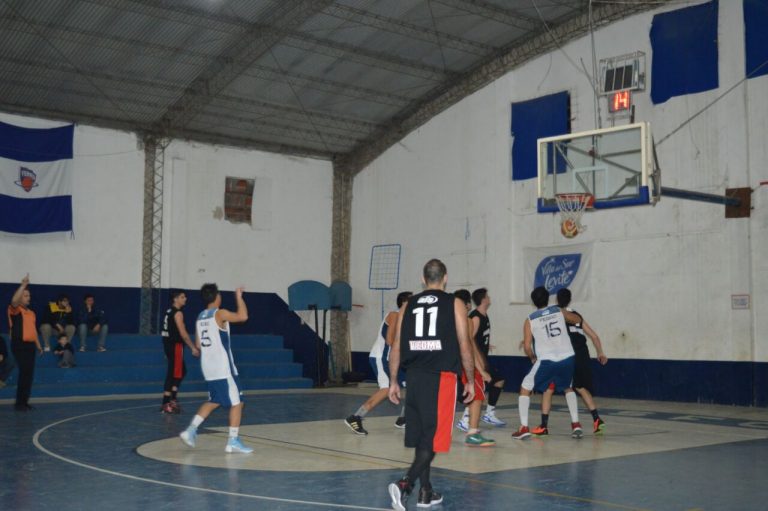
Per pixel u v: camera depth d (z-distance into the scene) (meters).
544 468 7.43
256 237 20.70
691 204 15.40
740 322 14.62
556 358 9.42
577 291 17.03
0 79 16.41
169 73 17.42
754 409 13.98
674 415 12.88
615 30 16.75
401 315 5.86
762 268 14.42
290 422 11.37
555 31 17.62
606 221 16.70
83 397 15.73
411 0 16.17
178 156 19.56
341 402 14.90
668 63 15.88
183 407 13.80
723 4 15.18
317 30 16.92
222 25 16.12
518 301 18.25
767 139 14.46
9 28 14.96
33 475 6.91
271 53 17.38
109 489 6.27
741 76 14.86
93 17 15.13
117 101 17.92
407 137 21.00
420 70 19.05
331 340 21.91
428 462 5.62
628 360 16.14
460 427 10.31
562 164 13.71
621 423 11.60
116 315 18.39
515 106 18.52
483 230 19.05
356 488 6.35
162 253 19.20
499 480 6.79
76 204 18.03
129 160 18.80
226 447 8.34
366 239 21.89
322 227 21.92
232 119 19.56
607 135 13.19
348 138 21.56
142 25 15.66
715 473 7.22
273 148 21.12
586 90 17.20
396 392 6.11
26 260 17.33
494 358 18.55
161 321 19.00
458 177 19.69
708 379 14.96
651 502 5.93
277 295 20.97
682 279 15.45
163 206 19.27
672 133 15.77
